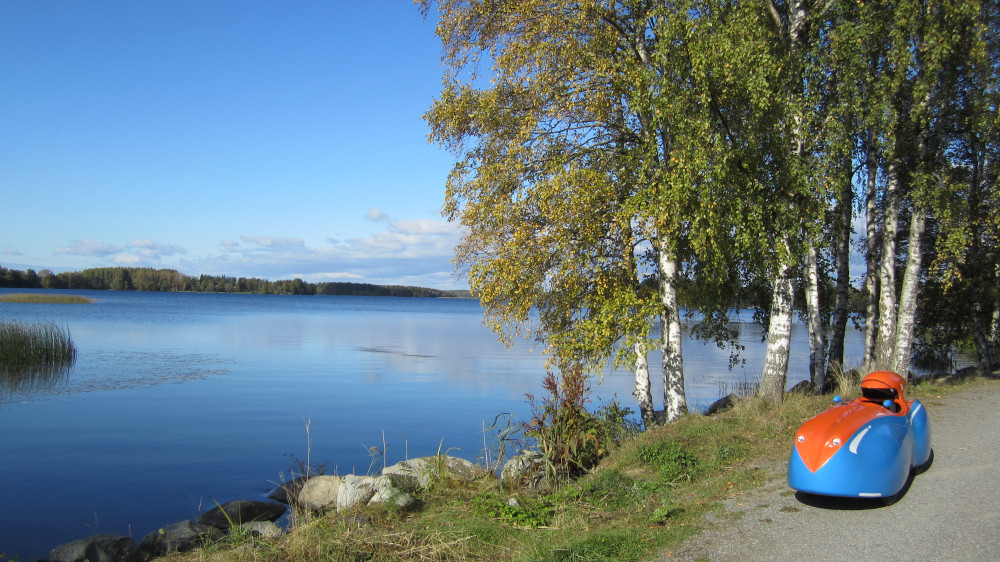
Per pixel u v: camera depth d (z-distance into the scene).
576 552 5.88
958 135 15.89
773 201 11.42
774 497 7.14
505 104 12.69
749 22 10.46
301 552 6.42
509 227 12.18
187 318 65.81
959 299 19.94
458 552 6.29
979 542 5.55
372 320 74.06
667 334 12.99
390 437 15.12
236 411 18.22
